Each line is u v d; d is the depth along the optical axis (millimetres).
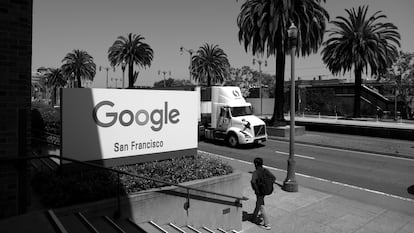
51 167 7668
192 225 7684
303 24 27000
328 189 12516
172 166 8250
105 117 7879
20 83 5129
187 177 7914
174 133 9227
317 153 20172
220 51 57781
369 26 37312
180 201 7418
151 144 8750
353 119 40719
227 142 22797
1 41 4945
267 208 10062
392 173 15086
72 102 7344
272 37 26219
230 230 8555
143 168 7883
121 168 7809
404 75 48719
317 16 27844
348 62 38750
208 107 24516
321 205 10367
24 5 5172
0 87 4926
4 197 4953
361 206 10352
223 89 22922
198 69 59000
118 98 8086
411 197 11586
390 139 27188
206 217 7996
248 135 21234
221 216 8352
